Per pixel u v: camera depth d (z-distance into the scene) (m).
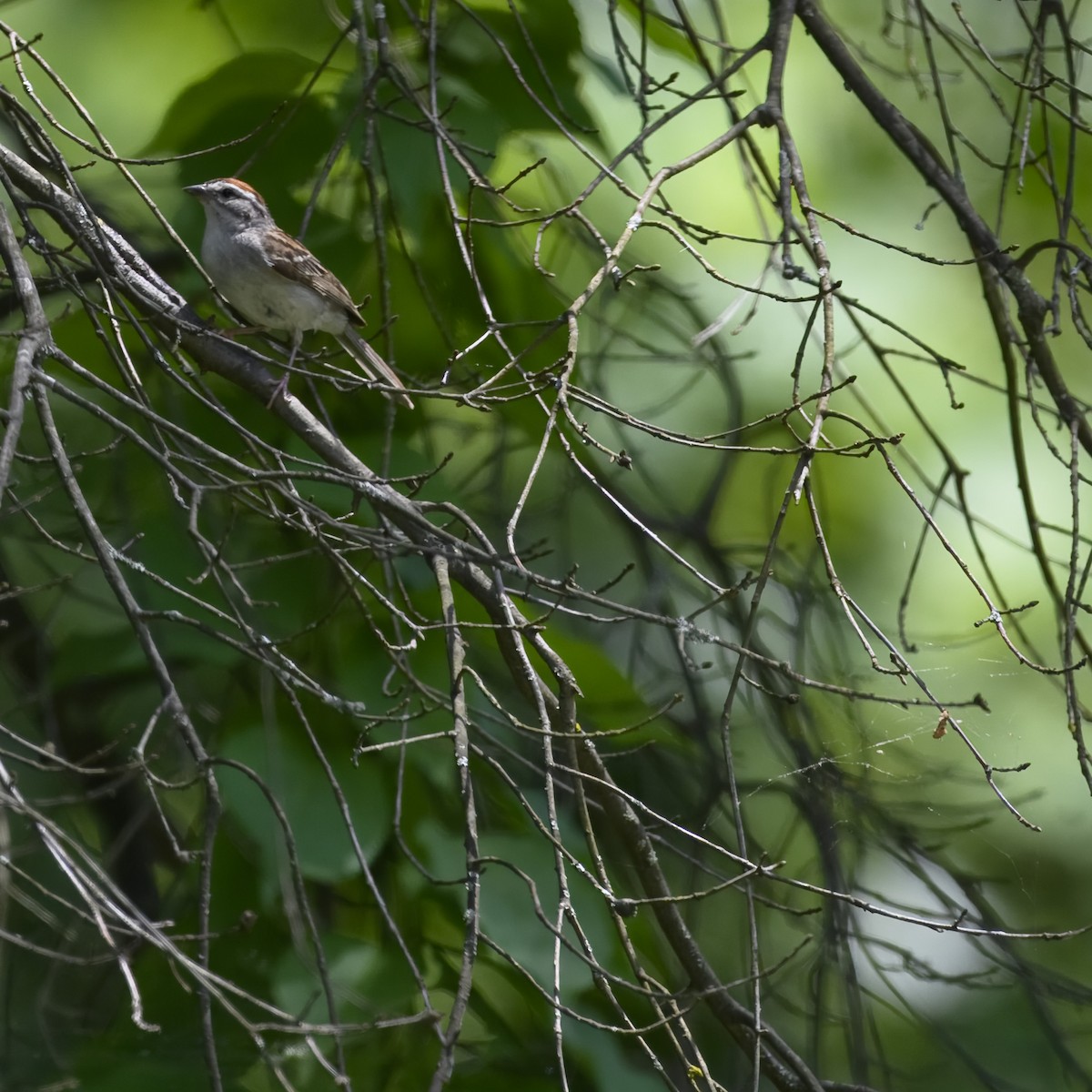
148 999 9.51
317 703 9.73
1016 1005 12.01
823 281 7.06
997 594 9.47
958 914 10.82
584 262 12.95
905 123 9.50
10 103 7.59
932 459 13.60
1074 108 8.83
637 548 12.09
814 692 11.88
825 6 14.38
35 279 7.65
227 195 9.81
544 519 12.44
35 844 9.98
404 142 10.06
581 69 11.55
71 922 10.55
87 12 13.03
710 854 11.52
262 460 7.42
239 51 12.36
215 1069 5.70
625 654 12.84
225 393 10.59
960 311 13.85
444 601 7.05
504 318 11.05
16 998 10.30
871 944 11.06
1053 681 10.91
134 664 9.73
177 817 12.04
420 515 6.84
